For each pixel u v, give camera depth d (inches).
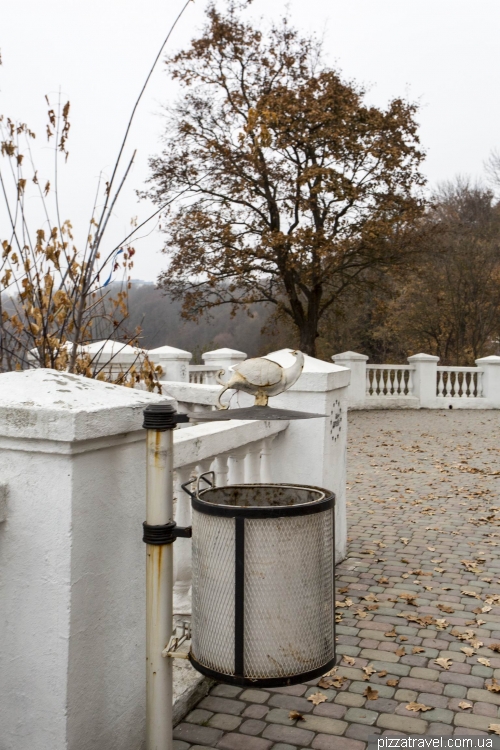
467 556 230.8
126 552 101.4
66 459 88.7
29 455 90.8
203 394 262.2
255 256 850.8
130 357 351.3
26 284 166.9
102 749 97.4
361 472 403.5
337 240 838.5
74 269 172.6
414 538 254.4
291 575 94.7
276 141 802.8
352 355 792.3
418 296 1224.8
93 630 94.5
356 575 210.4
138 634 105.3
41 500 90.4
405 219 852.6
